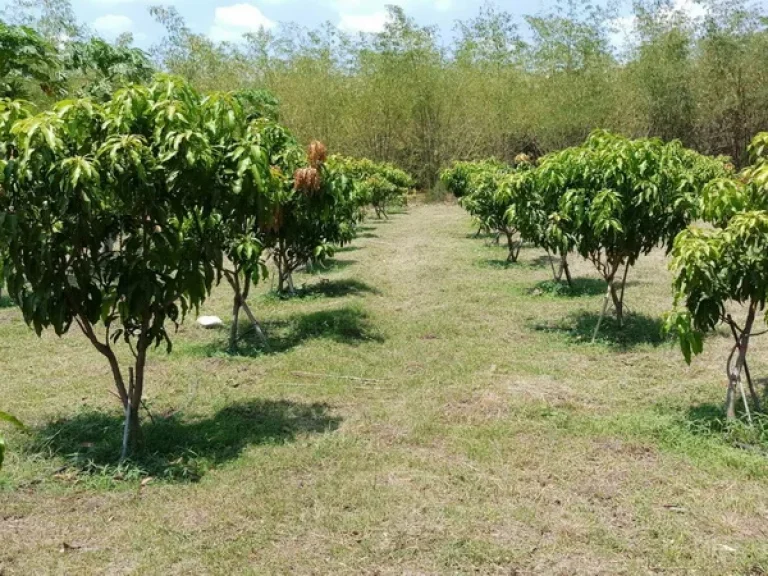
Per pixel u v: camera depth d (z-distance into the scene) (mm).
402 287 10086
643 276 10438
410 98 27109
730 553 3150
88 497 3801
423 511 3568
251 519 3527
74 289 4102
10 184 3689
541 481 3908
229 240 6398
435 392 5445
